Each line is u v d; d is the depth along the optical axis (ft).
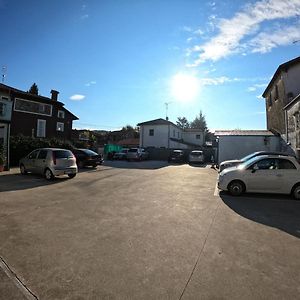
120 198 31.04
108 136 223.92
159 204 28.22
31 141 73.72
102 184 41.63
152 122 146.10
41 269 13.56
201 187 40.52
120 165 82.84
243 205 28.66
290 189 32.68
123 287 11.93
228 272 13.38
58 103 113.70
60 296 11.22
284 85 69.97
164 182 45.11
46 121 109.91
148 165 86.63
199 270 13.56
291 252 15.97
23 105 101.40
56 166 45.60
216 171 68.90
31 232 18.98
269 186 33.12
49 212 24.41
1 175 51.13
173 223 21.48
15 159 70.44
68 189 36.68
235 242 17.51
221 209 26.66
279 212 25.77
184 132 182.50
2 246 16.47
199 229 20.08
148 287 11.95
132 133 225.56
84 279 12.59
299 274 13.25
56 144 78.79
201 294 11.44
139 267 13.82
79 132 182.50
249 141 81.20
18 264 14.08
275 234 19.20
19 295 11.29
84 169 66.64
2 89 89.92
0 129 70.54
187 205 28.04
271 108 89.86
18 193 33.37
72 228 19.95
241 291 11.69
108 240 17.57
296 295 11.41
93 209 25.67
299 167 33.17
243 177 33.68
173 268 13.75
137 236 18.38
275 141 79.25
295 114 60.59
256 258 15.06
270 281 12.55
